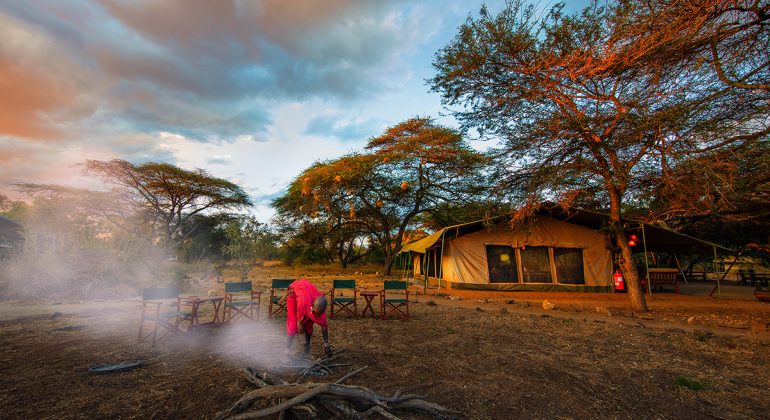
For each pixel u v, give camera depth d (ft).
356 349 18.17
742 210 38.52
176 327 19.79
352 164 81.46
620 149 32.17
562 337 22.99
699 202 32.37
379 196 88.17
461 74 35.99
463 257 52.54
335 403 11.23
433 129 80.84
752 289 61.67
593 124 32.14
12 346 17.66
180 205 101.91
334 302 27.43
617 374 15.83
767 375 16.16
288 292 17.24
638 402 12.96
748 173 30.81
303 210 92.38
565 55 30.50
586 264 51.78
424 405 11.45
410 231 118.52
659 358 18.60
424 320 27.32
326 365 15.28
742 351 20.24
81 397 11.82
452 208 88.89
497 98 36.35
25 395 11.81
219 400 11.71
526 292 50.29
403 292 46.80
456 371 15.35
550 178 34.35
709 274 100.68
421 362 16.40
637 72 28.43
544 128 34.60
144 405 11.32
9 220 73.05
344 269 100.78
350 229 102.32
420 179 82.64
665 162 28.66
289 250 115.03
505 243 52.49
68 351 16.93
